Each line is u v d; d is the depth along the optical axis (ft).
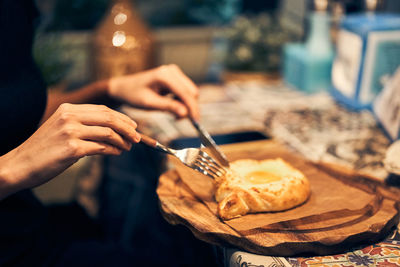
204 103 4.61
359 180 3.16
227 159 3.21
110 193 5.73
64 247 3.77
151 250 5.69
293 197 2.90
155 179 3.93
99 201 5.71
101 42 4.85
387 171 3.18
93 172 5.58
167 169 3.47
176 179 3.21
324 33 4.62
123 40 4.79
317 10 4.58
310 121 4.14
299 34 5.41
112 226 6.08
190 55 5.77
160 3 6.77
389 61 4.08
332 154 3.62
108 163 5.51
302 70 4.78
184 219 2.83
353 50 4.17
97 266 5.74
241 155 3.48
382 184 3.12
